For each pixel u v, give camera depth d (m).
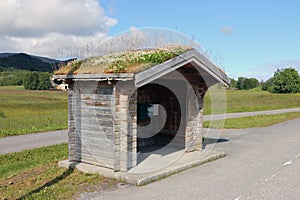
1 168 7.11
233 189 5.12
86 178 5.60
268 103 35.28
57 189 5.10
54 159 7.69
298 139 10.62
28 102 26.84
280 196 4.79
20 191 5.12
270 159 7.45
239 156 7.79
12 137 11.84
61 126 14.82
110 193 4.89
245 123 16.19
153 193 4.90
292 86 63.25
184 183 5.44
